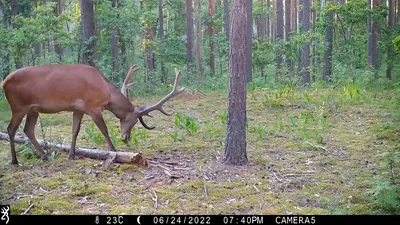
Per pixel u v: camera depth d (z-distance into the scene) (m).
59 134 7.60
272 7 31.12
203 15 22.22
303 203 4.48
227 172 5.42
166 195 4.66
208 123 8.30
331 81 15.05
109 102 6.13
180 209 4.32
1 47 12.18
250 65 15.67
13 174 5.30
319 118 8.35
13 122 5.61
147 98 13.01
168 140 7.18
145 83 14.77
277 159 6.04
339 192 4.76
